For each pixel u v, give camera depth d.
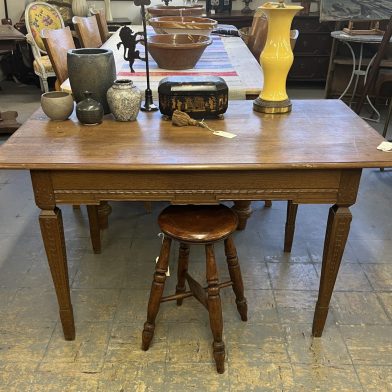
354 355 1.58
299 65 4.94
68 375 1.50
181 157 1.27
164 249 1.45
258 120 1.57
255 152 1.30
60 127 1.50
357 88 4.41
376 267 2.04
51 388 1.46
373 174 3.01
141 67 2.30
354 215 2.49
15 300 1.84
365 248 2.18
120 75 2.11
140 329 1.69
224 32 3.48
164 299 1.53
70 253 2.15
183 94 1.50
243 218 2.28
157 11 3.48
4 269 2.03
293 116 1.61
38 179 1.30
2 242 2.24
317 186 1.33
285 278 1.97
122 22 4.65
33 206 2.60
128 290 1.90
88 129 1.48
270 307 1.80
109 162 1.24
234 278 1.60
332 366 1.54
